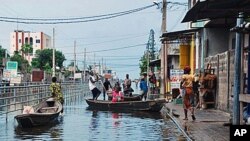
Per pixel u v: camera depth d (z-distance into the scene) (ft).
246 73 55.42
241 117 45.57
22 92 69.77
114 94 93.81
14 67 104.83
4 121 63.16
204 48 88.02
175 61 144.46
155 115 76.43
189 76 59.31
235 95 46.06
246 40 57.36
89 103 95.25
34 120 56.54
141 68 271.28
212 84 74.84
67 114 78.43
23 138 46.98
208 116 63.77
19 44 439.63
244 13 40.09
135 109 86.28
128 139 45.60
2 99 59.62
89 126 58.34
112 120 66.90
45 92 87.30
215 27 86.43
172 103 95.14
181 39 104.01
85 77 289.94
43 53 325.42
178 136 47.50
